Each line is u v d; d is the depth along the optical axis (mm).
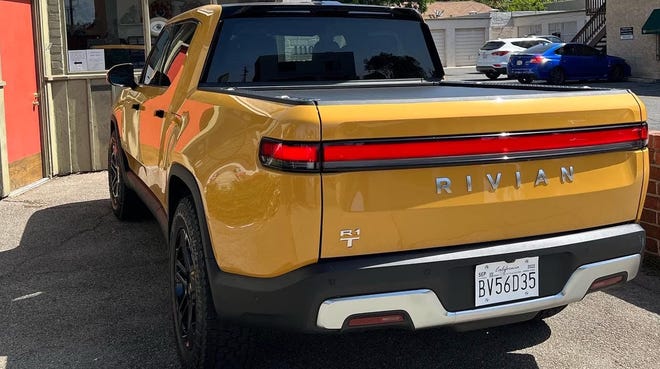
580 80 22281
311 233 2348
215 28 3666
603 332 3623
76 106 8391
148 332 3617
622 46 23219
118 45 8523
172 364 3242
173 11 8727
